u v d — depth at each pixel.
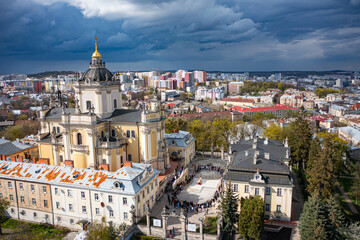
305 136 119.19
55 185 82.00
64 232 79.69
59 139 113.50
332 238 67.00
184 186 102.81
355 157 149.25
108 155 105.12
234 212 72.62
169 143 127.94
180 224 76.94
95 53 113.81
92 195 78.88
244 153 94.62
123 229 71.25
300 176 116.06
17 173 87.69
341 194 107.25
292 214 84.75
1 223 85.38
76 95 113.81
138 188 78.00
